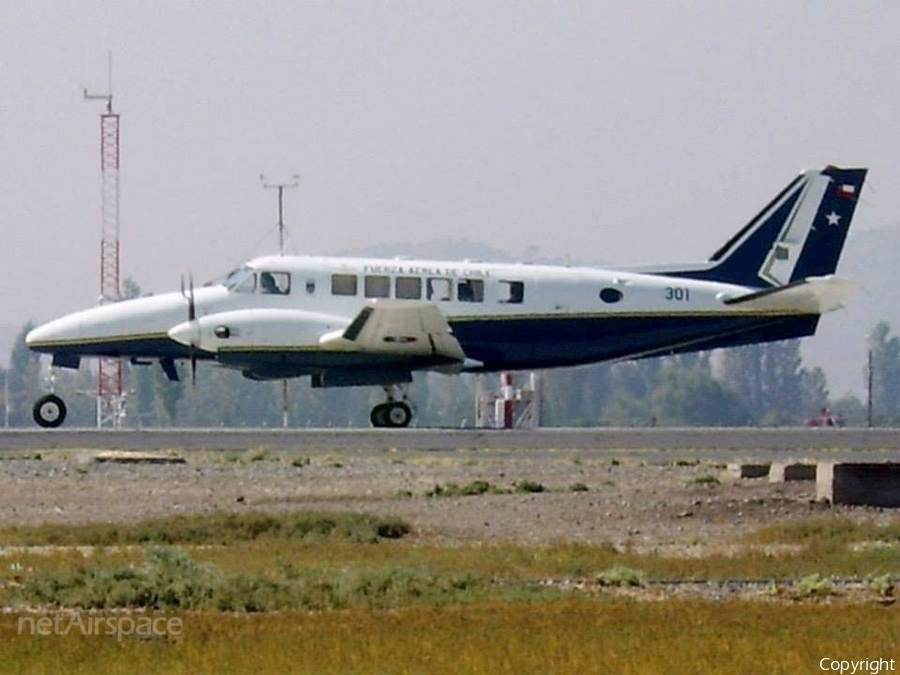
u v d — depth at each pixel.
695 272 198.00
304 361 185.12
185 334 183.50
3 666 66.81
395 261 191.12
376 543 106.56
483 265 192.75
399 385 191.62
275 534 109.06
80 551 101.06
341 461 153.00
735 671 65.50
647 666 66.19
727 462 155.38
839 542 107.06
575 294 192.75
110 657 68.50
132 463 149.62
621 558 98.31
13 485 134.62
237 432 169.25
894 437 176.75
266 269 187.75
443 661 67.25
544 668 66.00
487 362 193.12
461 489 132.12
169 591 82.19
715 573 93.06
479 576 89.69
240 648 69.94
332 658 67.94
